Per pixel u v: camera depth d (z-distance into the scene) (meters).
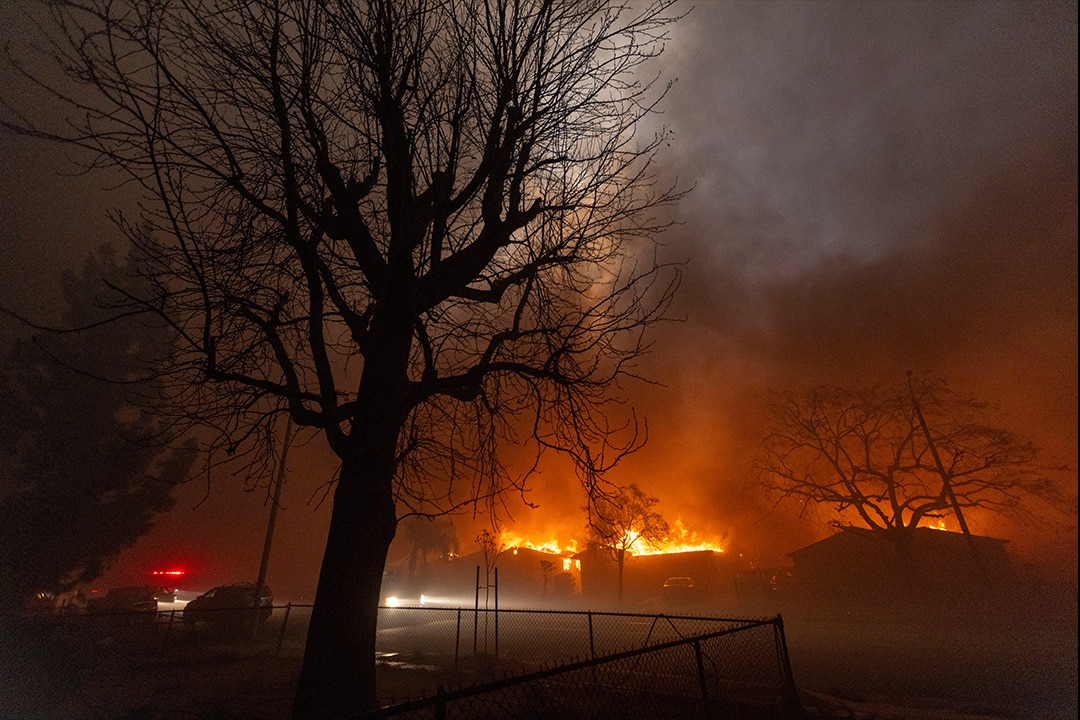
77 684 8.76
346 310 6.27
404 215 5.84
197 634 15.65
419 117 5.57
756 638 15.27
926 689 10.53
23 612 17.27
